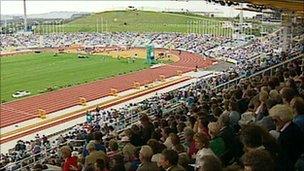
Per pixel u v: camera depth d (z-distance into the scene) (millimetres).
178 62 74125
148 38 115625
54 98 45500
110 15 175125
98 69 65688
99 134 9281
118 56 82625
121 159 6852
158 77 57375
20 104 42969
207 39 104688
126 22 159375
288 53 32250
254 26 103750
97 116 32906
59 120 36125
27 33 136625
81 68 66938
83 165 7707
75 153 10844
